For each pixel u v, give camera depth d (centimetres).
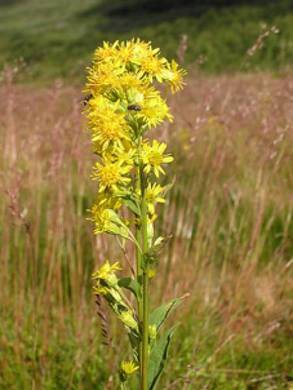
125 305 21
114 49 21
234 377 35
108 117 20
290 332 39
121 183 20
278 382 35
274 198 50
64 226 45
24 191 45
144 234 20
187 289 40
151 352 20
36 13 756
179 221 43
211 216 44
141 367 20
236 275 43
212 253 46
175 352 36
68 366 36
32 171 43
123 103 20
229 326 39
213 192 45
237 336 38
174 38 436
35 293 41
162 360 20
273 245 48
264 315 40
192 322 39
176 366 36
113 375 33
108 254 40
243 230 47
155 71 21
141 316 20
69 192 43
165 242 20
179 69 21
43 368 34
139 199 20
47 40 517
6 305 40
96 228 20
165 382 34
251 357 37
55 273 40
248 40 360
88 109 20
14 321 39
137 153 20
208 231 43
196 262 42
